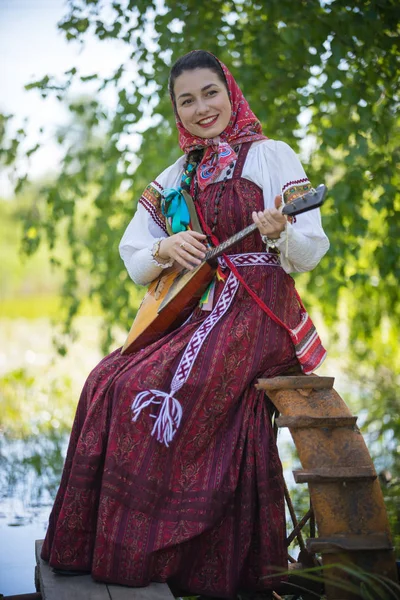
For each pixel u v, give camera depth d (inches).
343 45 193.2
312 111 220.4
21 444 232.5
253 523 114.1
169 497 113.4
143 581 110.4
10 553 155.6
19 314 629.9
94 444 115.9
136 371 115.3
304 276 256.8
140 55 216.5
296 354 120.0
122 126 221.6
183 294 120.2
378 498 105.1
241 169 121.8
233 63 218.2
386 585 98.4
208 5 213.8
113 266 234.5
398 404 260.8
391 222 210.5
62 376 336.2
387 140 202.8
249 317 117.6
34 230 243.9
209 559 114.3
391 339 295.9
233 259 120.6
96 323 519.8
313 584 118.2
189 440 114.7
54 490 193.9
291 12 199.3
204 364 115.0
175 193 124.4
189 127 124.6
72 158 235.9
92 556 115.0
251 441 115.3
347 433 110.0
